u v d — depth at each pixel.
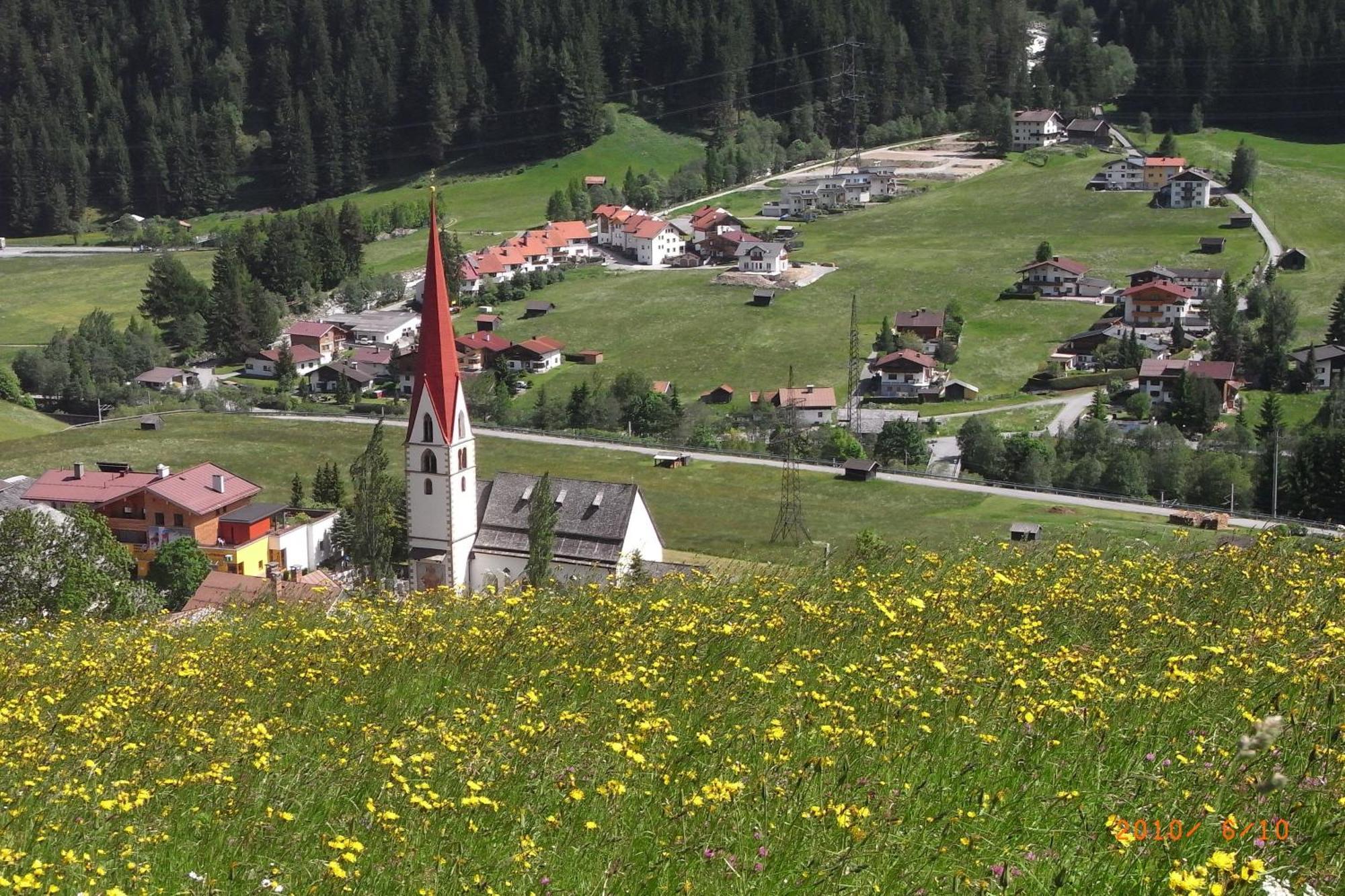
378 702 22.88
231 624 33.53
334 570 89.62
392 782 17.38
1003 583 24.44
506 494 87.38
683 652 22.44
